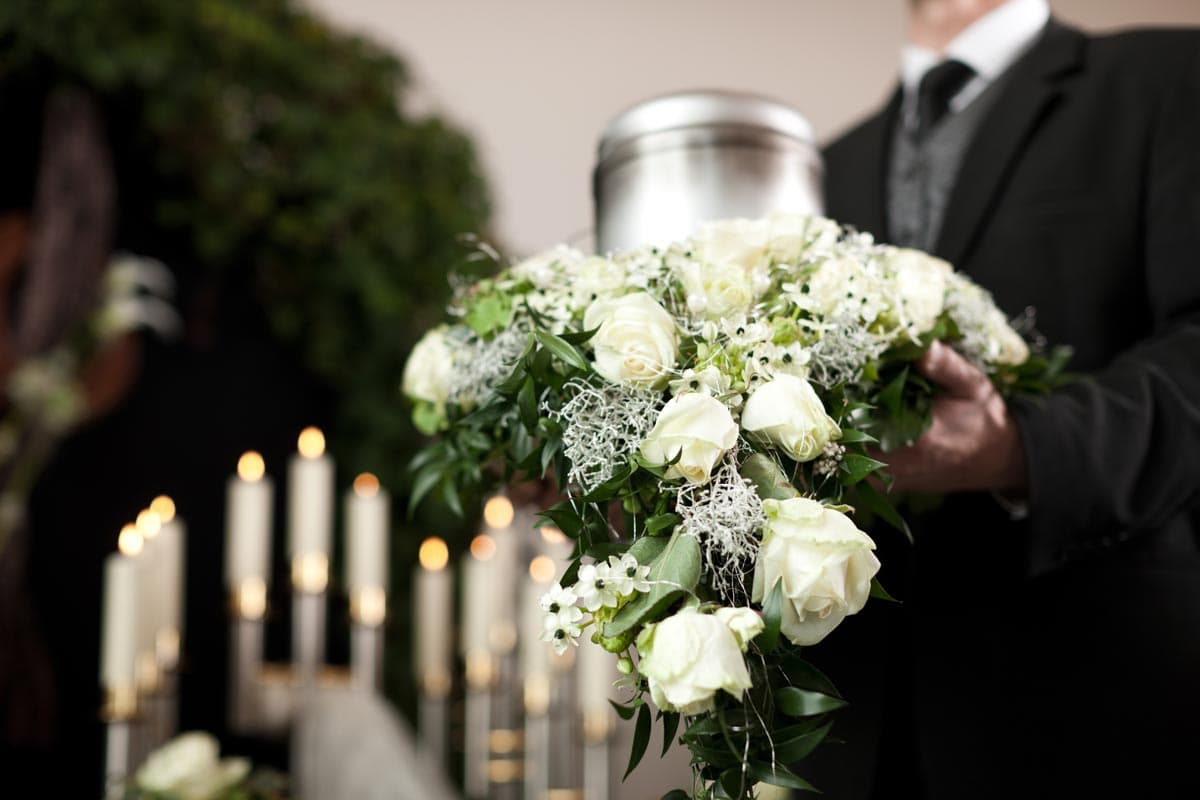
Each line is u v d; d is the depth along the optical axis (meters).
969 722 0.80
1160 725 0.77
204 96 2.56
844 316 0.59
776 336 0.56
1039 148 0.91
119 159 2.61
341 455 2.74
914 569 0.85
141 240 2.63
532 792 1.64
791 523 0.46
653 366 0.52
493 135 3.24
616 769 2.29
